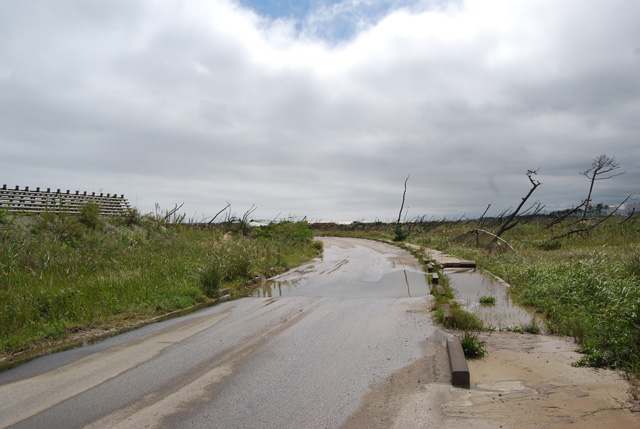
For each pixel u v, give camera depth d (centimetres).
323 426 363
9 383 493
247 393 437
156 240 1639
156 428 365
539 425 347
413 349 570
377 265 1647
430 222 4169
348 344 605
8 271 968
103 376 502
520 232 2548
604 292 748
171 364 538
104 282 966
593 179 2417
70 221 1511
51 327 718
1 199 1576
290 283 1259
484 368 493
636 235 1881
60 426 373
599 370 473
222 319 798
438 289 966
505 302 891
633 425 341
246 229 2673
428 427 354
